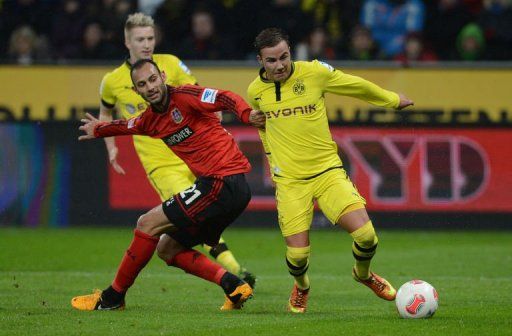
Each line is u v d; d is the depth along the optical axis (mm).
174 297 30547
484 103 51094
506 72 51094
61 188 51156
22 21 59500
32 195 51188
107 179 50938
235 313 26750
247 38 57875
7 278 34812
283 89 27062
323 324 24328
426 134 50719
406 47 55469
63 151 51219
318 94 27219
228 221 26828
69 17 57344
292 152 27156
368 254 26875
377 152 50625
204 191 26219
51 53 57344
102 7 57312
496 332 23062
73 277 35250
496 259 40656
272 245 45562
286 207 27047
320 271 37562
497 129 50906
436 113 51031
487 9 57531
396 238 48250
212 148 26359
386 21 58281
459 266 38625
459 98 51094
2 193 51219
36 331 23594
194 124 26297
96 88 51781
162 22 57688
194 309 27672
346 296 31047
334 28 57812
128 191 50844
